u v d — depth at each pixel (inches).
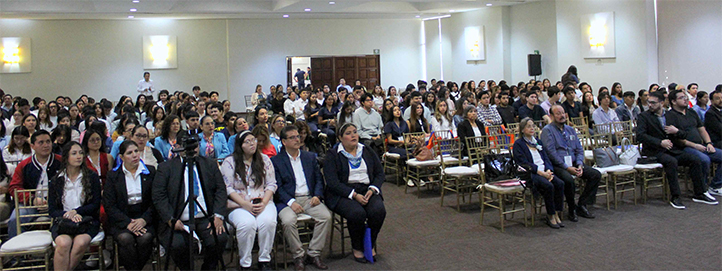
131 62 601.0
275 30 635.5
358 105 396.2
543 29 514.3
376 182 154.7
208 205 131.1
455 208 207.8
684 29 401.7
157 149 184.4
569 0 484.1
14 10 473.7
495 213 198.4
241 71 629.0
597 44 461.1
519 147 181.5
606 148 203.3
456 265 144.7
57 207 137.9
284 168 151.4
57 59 578.9
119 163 145.1
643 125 209.3
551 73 511.2
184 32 612.1
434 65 656.4
